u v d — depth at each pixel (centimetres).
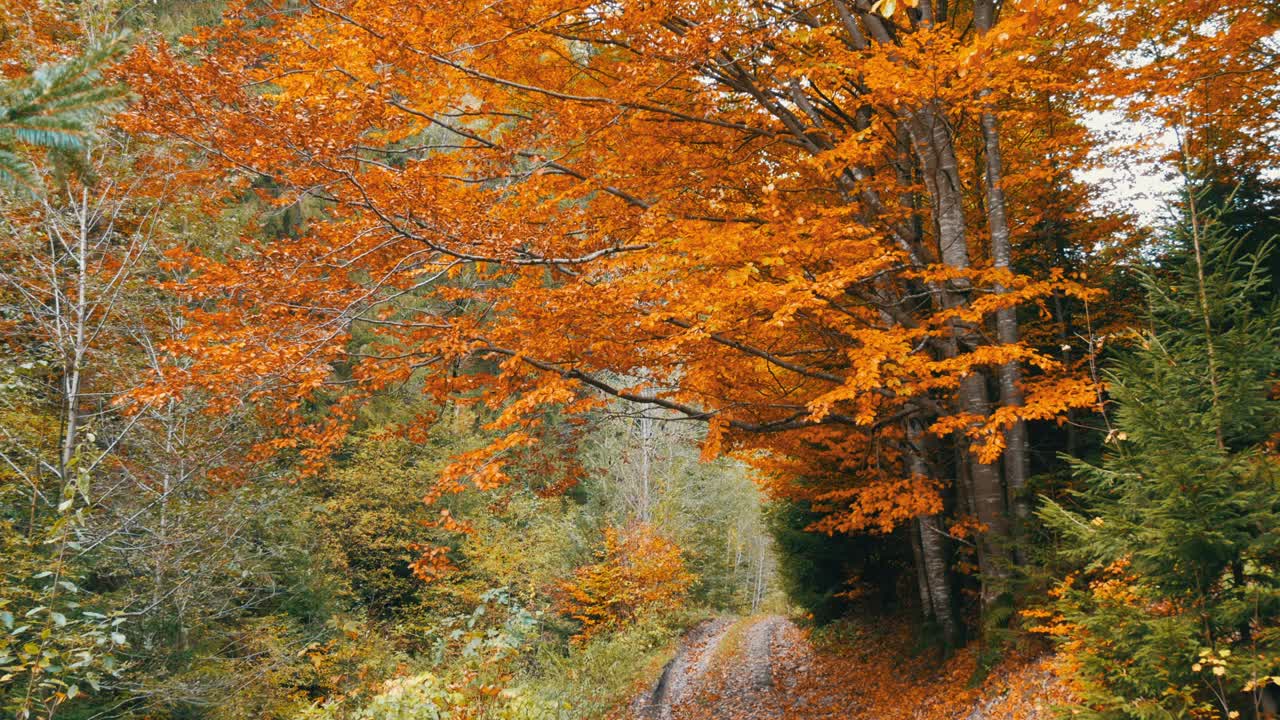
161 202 941
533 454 952
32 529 777
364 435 1869
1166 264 783
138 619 932
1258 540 375
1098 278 938
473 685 535
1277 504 385
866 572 1567
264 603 1373
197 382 627
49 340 894
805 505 1609
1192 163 450
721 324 659
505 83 709
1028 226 965
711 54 665
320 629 1405
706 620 2686
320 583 1514
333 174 601
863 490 862
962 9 1023
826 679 1286
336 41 645
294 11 709
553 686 1153
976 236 1007
